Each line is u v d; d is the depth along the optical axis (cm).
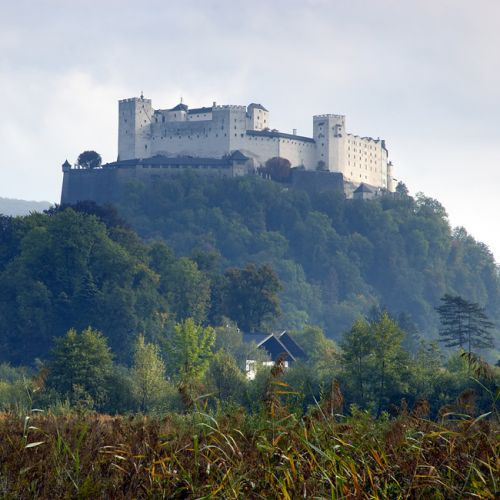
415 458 3984
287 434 4081
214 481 3872
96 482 3966
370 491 3869
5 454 4175
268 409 4456
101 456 4212
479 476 3806
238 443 4153
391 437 4231
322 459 3953
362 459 4006
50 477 3975
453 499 3847
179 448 4256
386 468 3950
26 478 3956
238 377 18725
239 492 3775
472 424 4281
